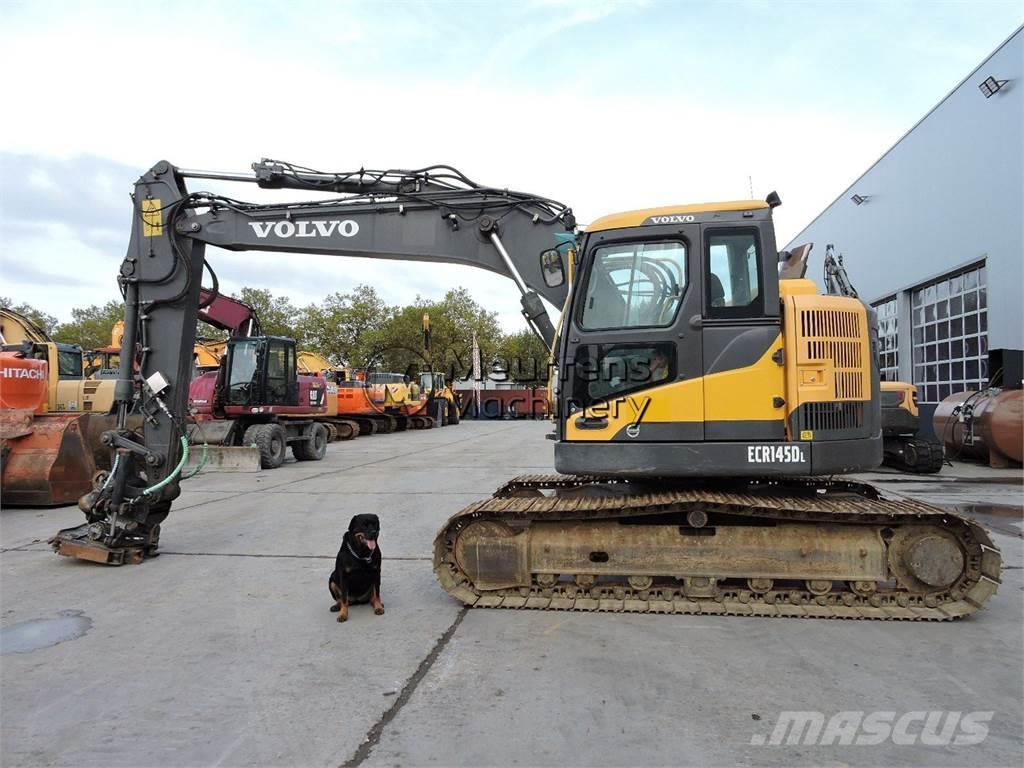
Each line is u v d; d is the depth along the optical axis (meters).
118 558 6.39
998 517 8.26
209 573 6.13
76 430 9.94
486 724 3.25
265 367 15.23
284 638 4.48
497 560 5.19
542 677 3.80
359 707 3.45
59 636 4.55
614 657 4.07
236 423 15.13
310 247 6.66
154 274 6.89
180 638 4.49
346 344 48.19
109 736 3.19
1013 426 12.86
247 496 10.64
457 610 5.03
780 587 5.09
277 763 2.93
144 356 6.90
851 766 2.86
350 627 4.68
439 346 47.47
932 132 17.19
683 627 4.61
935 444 12.67
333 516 8.86
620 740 3.09
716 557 5.04
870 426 5.03
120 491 6.45
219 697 3.59
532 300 5.99
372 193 6.55
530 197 6.15
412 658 4.10
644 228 5.08
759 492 5.50
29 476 9.52
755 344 4.88
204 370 17.86
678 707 3.41
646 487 5.52
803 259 5.98
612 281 5.15
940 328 17.38
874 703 3.44
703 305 4.93
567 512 5.01
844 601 4.88
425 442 22.81
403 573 6.09
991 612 4.86
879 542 4.87
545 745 3.05
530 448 19.70
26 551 7.10
